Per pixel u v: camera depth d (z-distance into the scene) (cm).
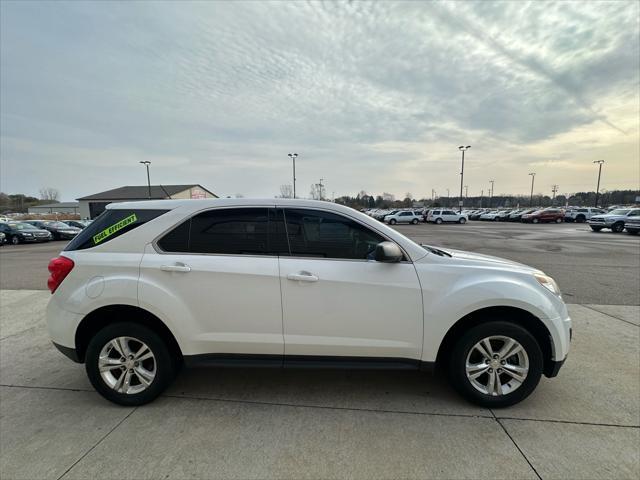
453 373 273
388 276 265
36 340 421
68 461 216
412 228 2969
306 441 233
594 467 209
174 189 5897
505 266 284
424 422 253
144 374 277
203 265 266
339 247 274
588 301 569
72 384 316
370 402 280
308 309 265
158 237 276
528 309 262
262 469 209
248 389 301
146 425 252
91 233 285
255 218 277
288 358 273
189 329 268
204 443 232
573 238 1831
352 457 218
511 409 268
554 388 298
